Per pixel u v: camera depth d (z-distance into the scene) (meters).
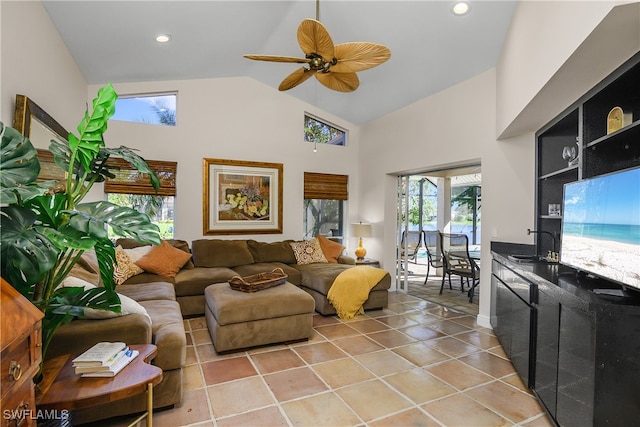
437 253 6.04
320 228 5.99
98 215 1.44
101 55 3.54
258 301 3.09
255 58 2.72
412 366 2.75
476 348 3.12
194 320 3.94
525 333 2.43
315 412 2.10
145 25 3.15
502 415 2.08
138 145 4.59
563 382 1.85
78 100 3.69
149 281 3.87
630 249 1.63
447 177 6.97
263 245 5.12
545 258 2.95
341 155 6.02
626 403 1.51
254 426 1.96
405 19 3.16
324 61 2.72
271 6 3.14
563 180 3.14
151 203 4.75
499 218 3.65
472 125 3.94
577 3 1.80
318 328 3.69
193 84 4.89
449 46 3.47
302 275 4.67
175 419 2.03
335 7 3.12
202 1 2.95
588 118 2.44
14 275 1.35
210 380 2.50
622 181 1.70
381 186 5.50
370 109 5.34
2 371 0.94
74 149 1.55
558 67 2.04
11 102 2.04
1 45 1.92
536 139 3.36
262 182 5.36
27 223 1.28
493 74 3.72
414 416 2.07
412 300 4.93
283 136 5.51
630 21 1.55
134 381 1.51
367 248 5.83
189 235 4.88
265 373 2.62
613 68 2.02
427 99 4.57
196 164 4.91
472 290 4.91
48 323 1.58
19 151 1.28
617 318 1.52
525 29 2.63
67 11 2.71
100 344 1.72
